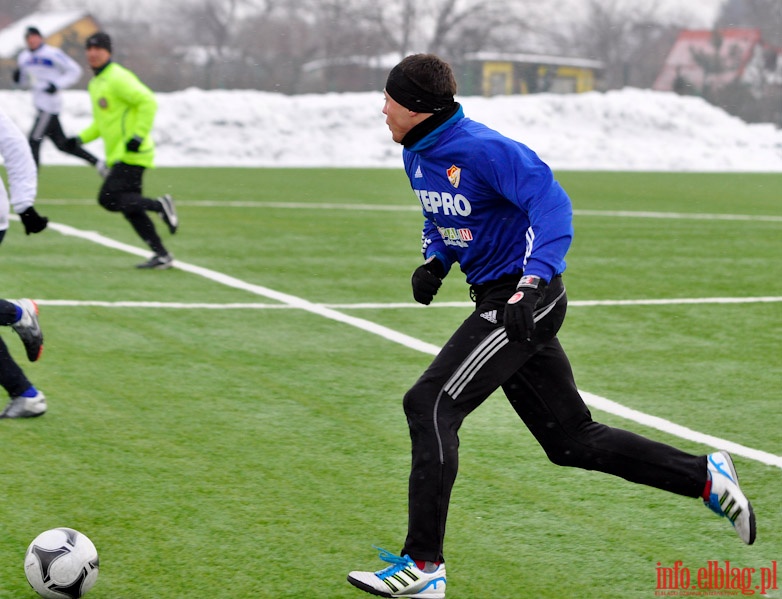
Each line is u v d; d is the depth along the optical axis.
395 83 8.55
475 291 9.18
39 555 8.23
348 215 36.38
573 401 9.02
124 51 105.44
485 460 11.95
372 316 19.83
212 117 65.06
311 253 27.53
